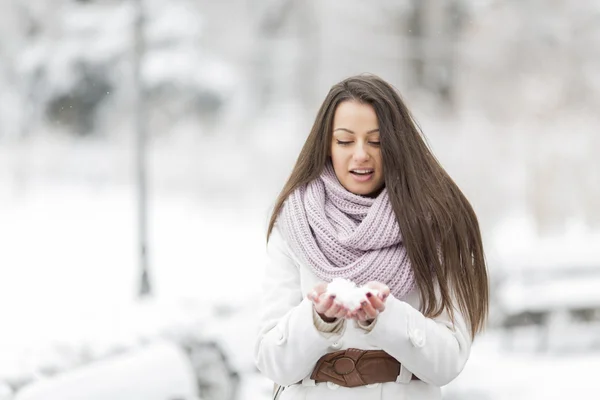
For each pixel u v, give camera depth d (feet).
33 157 131.13
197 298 43.68
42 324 38.09
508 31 112.68
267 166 126.21
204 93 119.96
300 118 135.33
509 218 102.89
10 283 61.62
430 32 131.13
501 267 54.49
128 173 127.13
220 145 133.80
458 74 126.62
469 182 104.37
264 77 144.77
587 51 108.78
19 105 130.41
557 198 99.71
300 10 142.41
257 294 50.60
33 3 134.41
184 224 100.68
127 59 106.73
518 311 51.24
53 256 76.38
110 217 102.27
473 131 109.91
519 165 105.70
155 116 130.82
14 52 134.51
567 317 51.62
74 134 130.62
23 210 106.32
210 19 145.79
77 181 126.62
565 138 103.40
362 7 133.08
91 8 108.17
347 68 135.64
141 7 57.88
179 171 127.03
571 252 57.77
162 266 72.84
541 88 108.78
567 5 109.40
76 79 113.80
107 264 71.82
